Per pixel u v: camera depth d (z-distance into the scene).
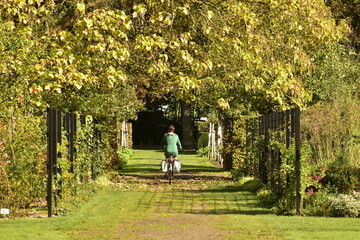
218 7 22.00
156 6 20.80
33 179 14.91
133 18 22.58
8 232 11.34
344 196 14.43
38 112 18.31
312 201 14.95
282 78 22.34
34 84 17.73
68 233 11.48
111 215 14.25
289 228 12.01
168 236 11.09
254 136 24.14
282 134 17.14
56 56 19.09
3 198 14.88
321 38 23.84
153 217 13.84
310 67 24.80
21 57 17.59
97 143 23.80
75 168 18.08
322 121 20.98
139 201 17.58
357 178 15.51
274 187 17.66
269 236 11.02
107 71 19.44
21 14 19.31
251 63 22.36
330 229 11.92
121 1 21.53
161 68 20.47
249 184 21.61
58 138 15.82
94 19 19.05
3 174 14.54
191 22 21.77
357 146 20.67
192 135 69.00
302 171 14.54
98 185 21.73
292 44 23.52
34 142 15.38
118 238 10.91
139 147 70.19
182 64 22.89
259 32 22.77
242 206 16.45
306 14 23.55
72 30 21.50
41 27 22.75
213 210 15.54
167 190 21.61
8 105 16.22
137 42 19.81
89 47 19.38
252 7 22.67
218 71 23.44
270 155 18.98
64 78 18.64
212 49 21.66
